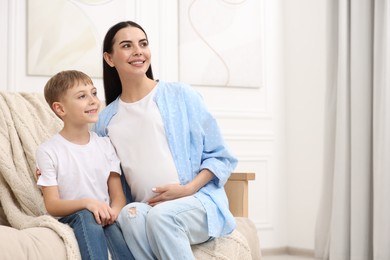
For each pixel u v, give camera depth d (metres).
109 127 2.12
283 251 4.02
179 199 1.88
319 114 3.85
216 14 3.81
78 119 2.01
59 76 2.05
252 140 3.92
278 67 4.04
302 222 3.95
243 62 3.89
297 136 4.00
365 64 3.40
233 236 1.97
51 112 2.38
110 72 2.22
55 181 1.95
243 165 3.88
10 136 2.21
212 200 1.96
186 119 2.09
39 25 3.32
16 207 2.08
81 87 2.02
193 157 2.06
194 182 1.98
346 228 3.44
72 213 1.87
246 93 3.92
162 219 1.76
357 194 3.39
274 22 4.03
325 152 3.62
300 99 3.99
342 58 3.50
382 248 3.24
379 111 3.29
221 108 3.83
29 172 2.19
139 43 2.13
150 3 3.62
